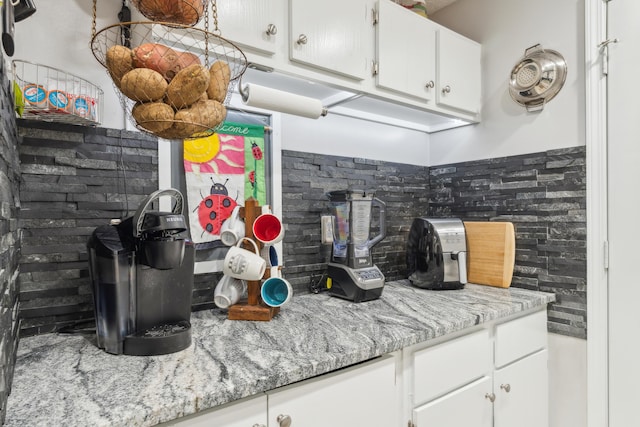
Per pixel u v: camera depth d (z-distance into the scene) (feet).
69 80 3.49
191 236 4.25
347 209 4.87
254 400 2.58
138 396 2.26
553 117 5.30
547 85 5.30
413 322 3.82
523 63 5.55
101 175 3.72
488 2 6.01
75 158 3.59
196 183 4.30
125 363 2.76
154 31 3.29
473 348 4.17
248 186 4.70
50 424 1.97
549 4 5.35
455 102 5.65
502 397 4.48
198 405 2.26
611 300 4.80
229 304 3.92
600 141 4.87
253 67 3.89
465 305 4.52
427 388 3.69
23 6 2.68
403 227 6.42
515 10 5.70
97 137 3.70
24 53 3.35
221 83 2.74
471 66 5.91
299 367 2.69
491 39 5.97
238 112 4.64
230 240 4.03
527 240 5.54
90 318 3.67
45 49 3.44
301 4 4.06
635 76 4.63
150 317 3.10
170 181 4.13
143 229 2.93
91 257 2.97
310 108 3.80
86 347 3.09
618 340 4.74
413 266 5.68
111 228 3.08
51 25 3.48
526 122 5.58
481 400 4.22
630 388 4.65
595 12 4.90
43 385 2.41
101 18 3.70
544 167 5.37
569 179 5.12
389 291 5.35
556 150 5.25
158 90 2.43
